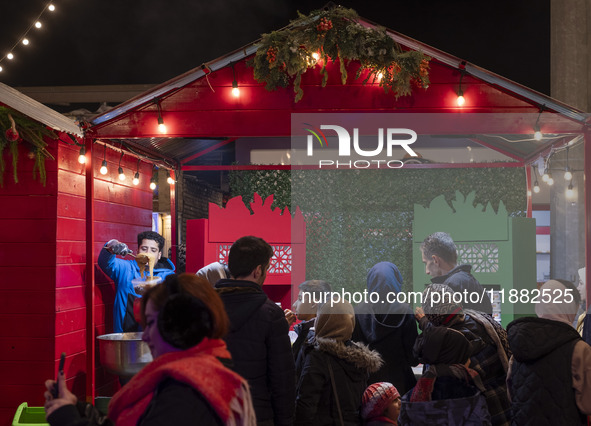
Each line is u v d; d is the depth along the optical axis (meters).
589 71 8.90
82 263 4.82
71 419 1.83
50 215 4.48
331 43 4.24
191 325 1.84
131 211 5.65
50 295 4.42
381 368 3.82
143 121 4.47
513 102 4.34
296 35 4.30
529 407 3.06
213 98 4.45
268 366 2.93
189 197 8.48
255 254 3.04
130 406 1.84
